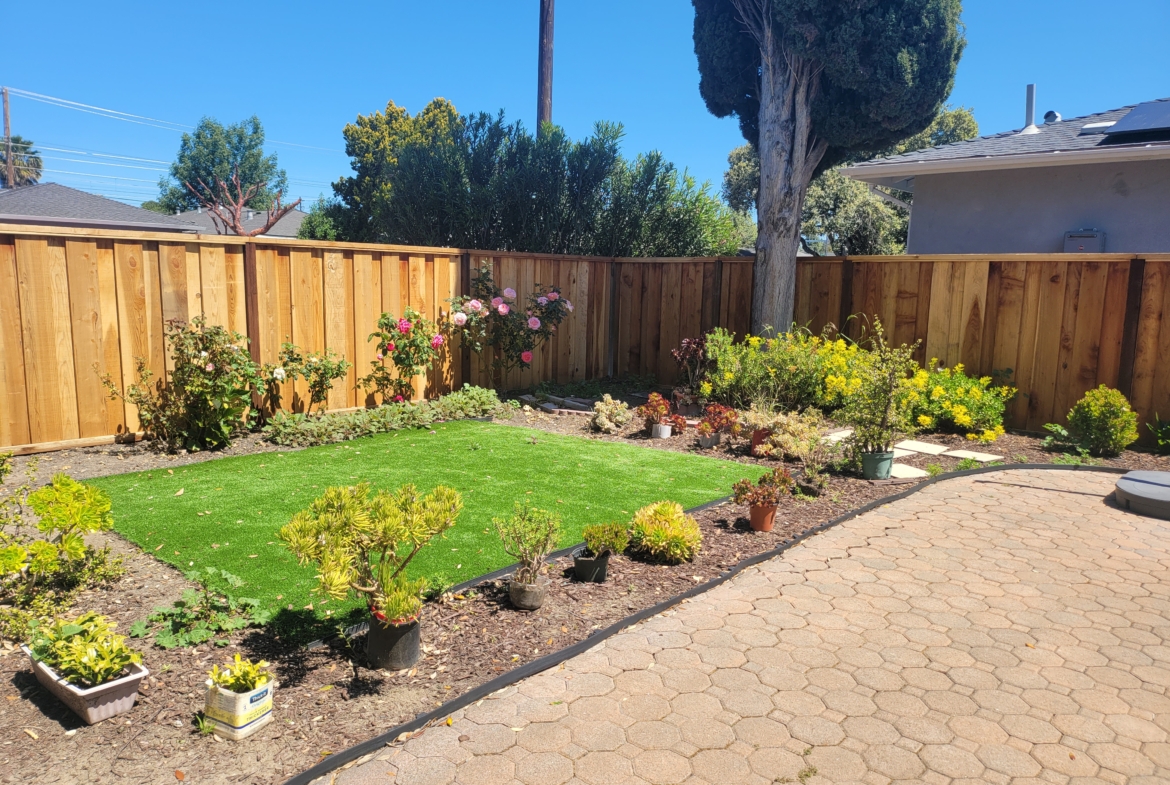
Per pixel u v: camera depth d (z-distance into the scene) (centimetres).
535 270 1060
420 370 900
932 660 334
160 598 367
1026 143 1121
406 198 1394
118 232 648
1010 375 848
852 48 888
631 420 888
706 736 273
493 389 966
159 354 686
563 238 1344
